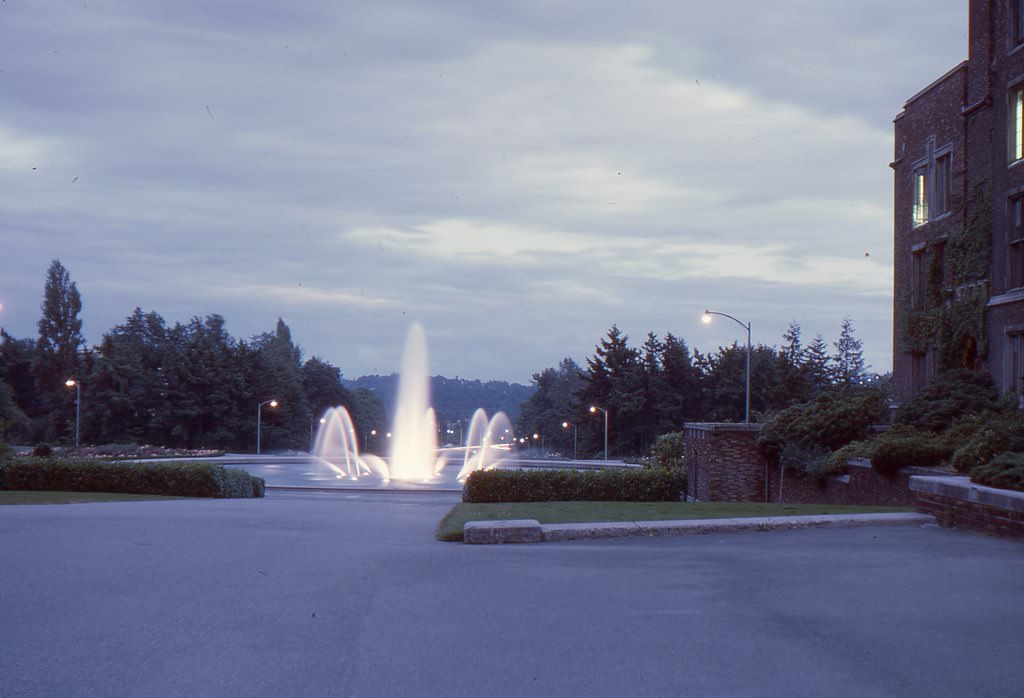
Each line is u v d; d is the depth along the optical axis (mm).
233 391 122188
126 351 121438
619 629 7676
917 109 32438
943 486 14609
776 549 12078
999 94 27328
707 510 18859
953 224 29922
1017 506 12445
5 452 37281
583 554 12086
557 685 6176
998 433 17938
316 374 152375
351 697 5961
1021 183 26234
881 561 10805
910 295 32625
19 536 14086
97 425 116188
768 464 29188
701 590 9320
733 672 6398
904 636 7230
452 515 17984
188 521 17078
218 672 6523
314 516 19594
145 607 8672
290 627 7855
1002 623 7621
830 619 7844
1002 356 26875
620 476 31344
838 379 84938
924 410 26531
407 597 9133
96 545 13047
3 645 7250
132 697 5973
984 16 28531
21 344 129375
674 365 110750
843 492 24719
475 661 6762
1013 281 26656
